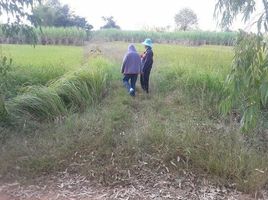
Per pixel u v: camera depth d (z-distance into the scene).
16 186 4.65
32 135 6.12
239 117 7.07
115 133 6.25
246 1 5.34
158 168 5.18
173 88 9.39
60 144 5.73
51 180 4.84
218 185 4.83
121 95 8.87
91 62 10.41
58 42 30.69
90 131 6.21
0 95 6.25
